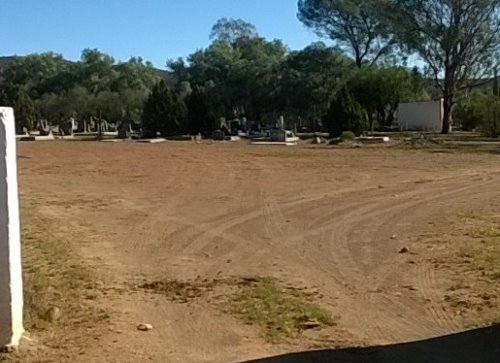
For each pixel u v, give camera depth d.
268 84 81.12
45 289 9.05
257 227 14.83
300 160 32.97
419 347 7.17
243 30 99.62
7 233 6.80
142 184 23.23
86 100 80.50
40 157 35.00
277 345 7.23
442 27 60.00
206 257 11.87
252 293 9.31
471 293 9.16
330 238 13.54
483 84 62.44
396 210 17.02
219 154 36.97
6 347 6.82
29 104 68.56
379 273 10.53
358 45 79.31
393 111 71.94
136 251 12.38
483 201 18.42
